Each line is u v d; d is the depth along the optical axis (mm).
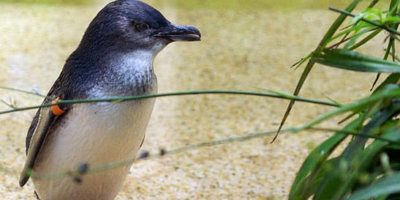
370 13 5094
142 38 6340
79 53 6484
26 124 11805
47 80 14484
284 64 16188
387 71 4578
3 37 18000
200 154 10625
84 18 20547
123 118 6203
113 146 6285
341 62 4734
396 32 4695
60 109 6227
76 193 6676
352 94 13914
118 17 6324
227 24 20188
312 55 4906
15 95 13344
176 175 9773
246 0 23438
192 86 14430
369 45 17344
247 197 8992
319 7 22594
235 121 12250
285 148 10875
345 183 4379
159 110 12867
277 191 9172
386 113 4645
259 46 17844
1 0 22562
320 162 4738
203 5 22719
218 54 17031
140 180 9562
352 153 4617
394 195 4562
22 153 10438
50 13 21031
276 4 23000
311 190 5004
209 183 9492
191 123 12156
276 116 12539
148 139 11328
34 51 16719
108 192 6844
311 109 12953
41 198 7047
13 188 9016
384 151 4656
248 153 10672
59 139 6363
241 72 15477
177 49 17547
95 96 6172
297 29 19734
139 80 6281
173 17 20812
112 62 6281
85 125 6188
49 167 6566
